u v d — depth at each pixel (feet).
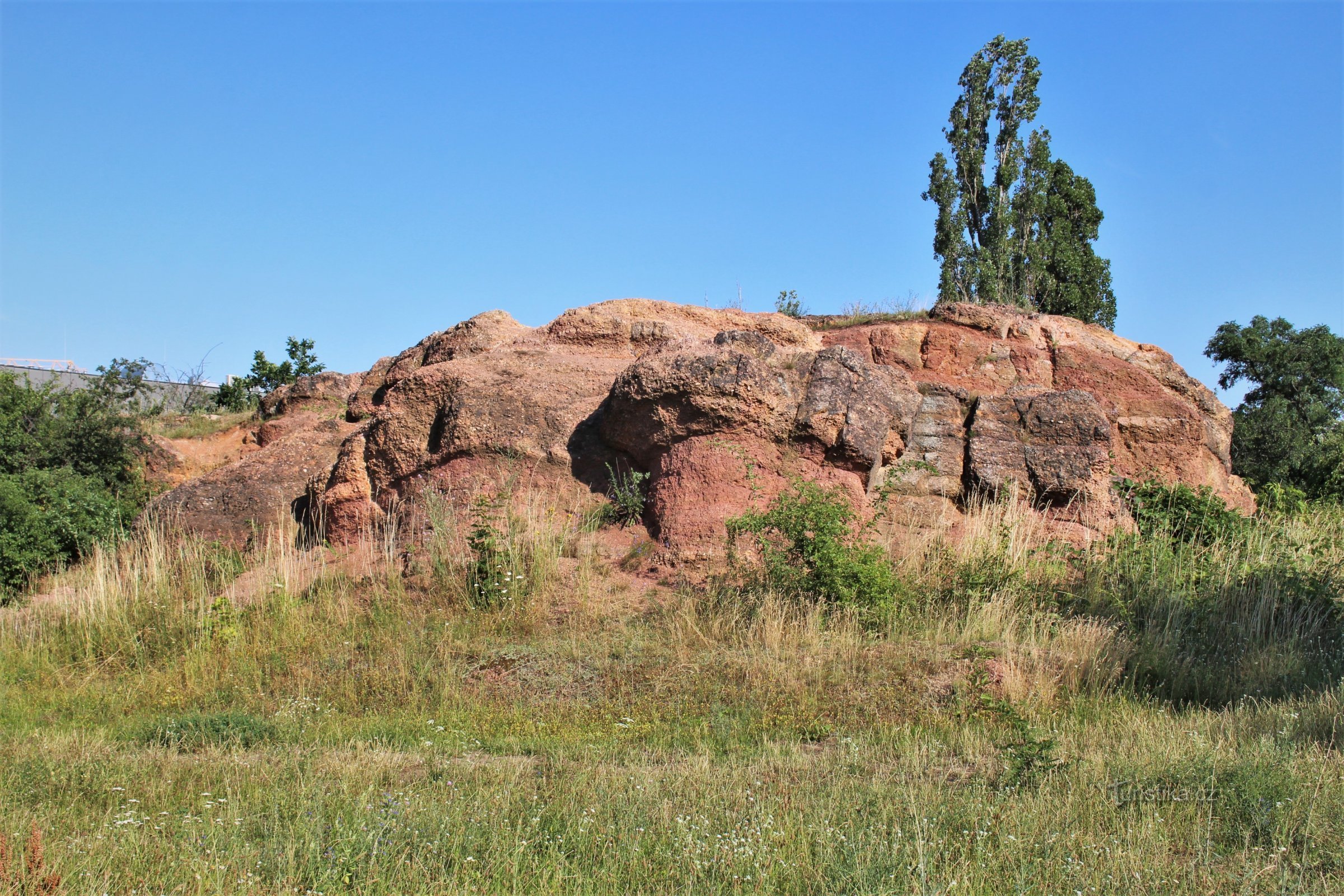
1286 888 16.02
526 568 34.76
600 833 18.24
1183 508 41.42
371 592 35.45
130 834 17.89
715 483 36.83
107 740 26.40
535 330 50.01
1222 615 33.53
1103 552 37.47
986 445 41.32
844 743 24.23
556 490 40.09
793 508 33.78
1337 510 48.62
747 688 27.71
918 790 20.36
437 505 37.96
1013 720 23.61
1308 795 19.34
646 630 31.68
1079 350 49.57
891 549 37.09
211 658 32.76
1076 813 19.02
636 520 38.19
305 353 100.89
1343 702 24.66
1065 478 40.19
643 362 39.06
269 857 16.92
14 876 15.37
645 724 26.08
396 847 17.39
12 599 42.93
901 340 50.03
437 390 43.06
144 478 57.36
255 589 37.19
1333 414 97.25
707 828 18.12
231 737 25.73
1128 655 29.55
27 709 30.09
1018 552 35.99
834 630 30.78
